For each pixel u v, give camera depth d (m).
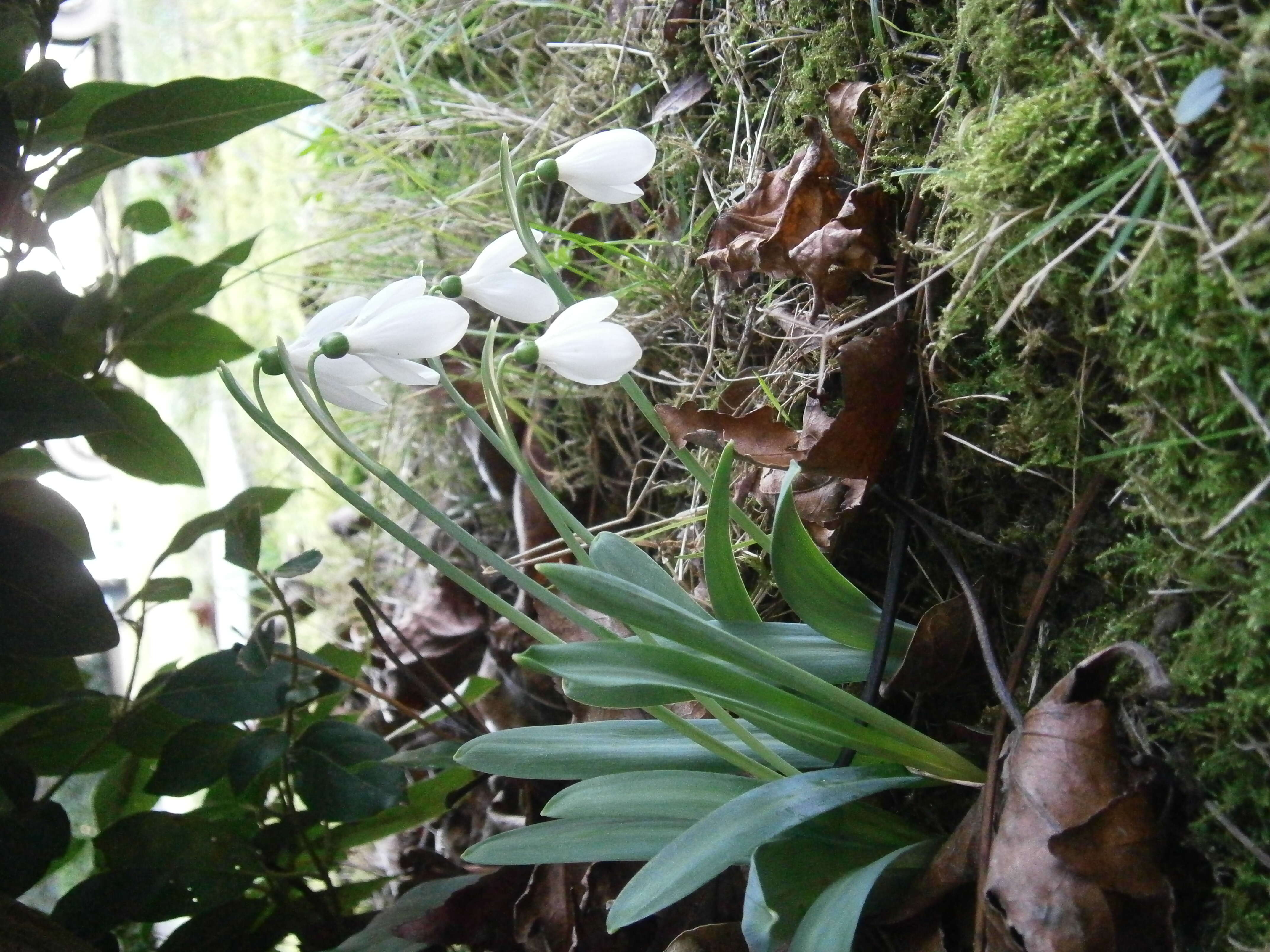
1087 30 0.24
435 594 0.50
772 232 0.33
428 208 0.52
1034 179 0.25
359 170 0.61
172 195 1.07
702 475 0.30
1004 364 0.27
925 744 0.26
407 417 0.57
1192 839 0.23
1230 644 0.22
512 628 0.46
